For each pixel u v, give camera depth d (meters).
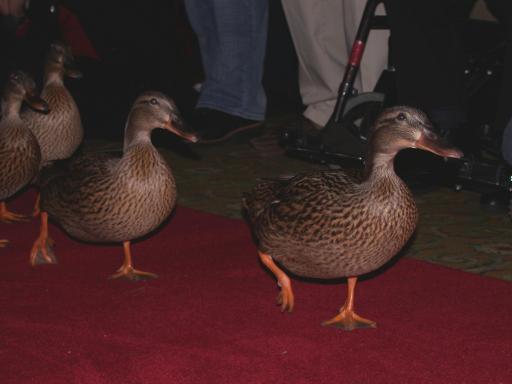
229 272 1.83
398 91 2.17
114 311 1.66
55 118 2.21
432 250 1.95
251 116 2.69
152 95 1.75
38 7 2.66
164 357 1.51
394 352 1.52
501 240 2.00
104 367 1.48
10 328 1.60
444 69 2.12
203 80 3.03
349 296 1.62
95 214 1.75
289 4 2.51
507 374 1.46
